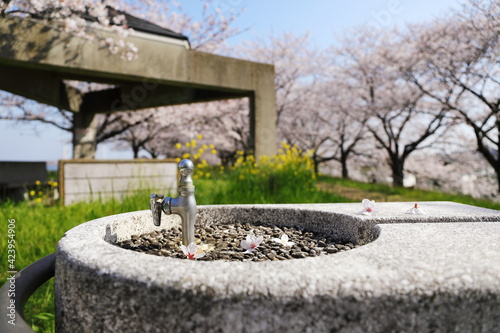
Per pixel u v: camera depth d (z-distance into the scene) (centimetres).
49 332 166
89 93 923
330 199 548
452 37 859
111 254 85
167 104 814
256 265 76
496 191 1105
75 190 481
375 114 1169
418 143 1123
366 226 145
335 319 64
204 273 71
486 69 790
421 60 927
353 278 68
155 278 70
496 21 688
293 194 504
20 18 487
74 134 934
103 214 377
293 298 64
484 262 79
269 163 567
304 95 1345
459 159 1182
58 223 346
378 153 1434
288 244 142
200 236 168
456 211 160
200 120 1299
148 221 174
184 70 616
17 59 484
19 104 1151
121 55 562
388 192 780
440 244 98
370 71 1148
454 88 934
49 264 116
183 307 67
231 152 1556
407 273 71
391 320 65
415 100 1038
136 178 517
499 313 69
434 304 66
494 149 1012
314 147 1465
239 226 190
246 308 64
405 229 120
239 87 670
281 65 1295
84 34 529
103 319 75
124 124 1266
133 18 757
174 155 1666
